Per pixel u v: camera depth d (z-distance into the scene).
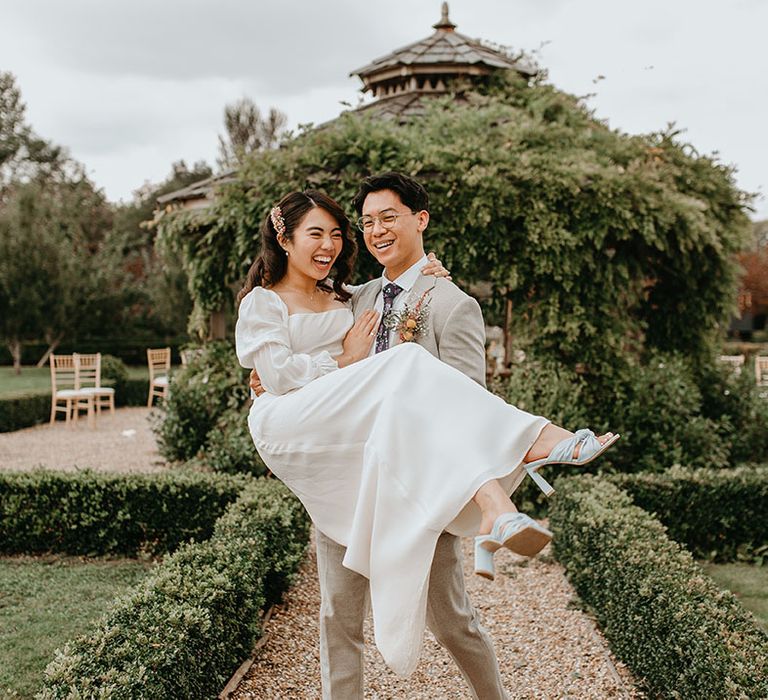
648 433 7.13
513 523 2.02
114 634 2.87
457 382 2.35
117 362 15.69
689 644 2.94
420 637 2.27
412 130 7.19
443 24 10.25
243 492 5.11
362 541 2.35
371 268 6.85
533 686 3.53
